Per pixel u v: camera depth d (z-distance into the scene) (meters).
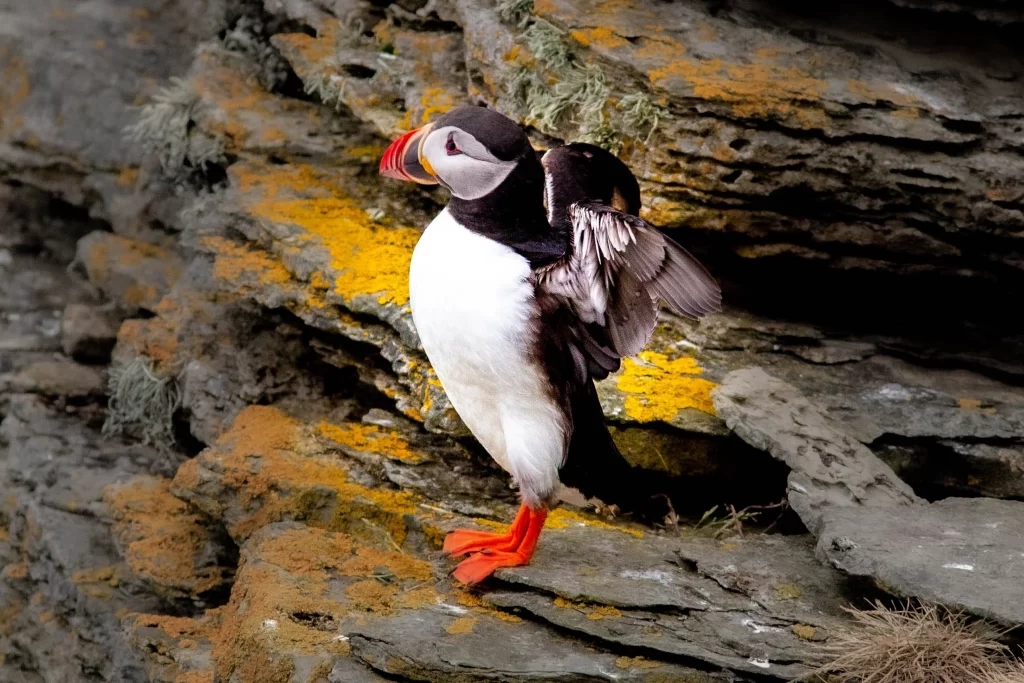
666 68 9.69
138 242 14.14
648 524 9.12
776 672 7.29
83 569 10.56
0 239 15.05
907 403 9.51
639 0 10.65
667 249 6.88
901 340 10.13
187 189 13.93
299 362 11.08
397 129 11.30
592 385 7.93
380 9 12.34
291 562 8.57
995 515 8.33
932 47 10.45
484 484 9.32
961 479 9.27
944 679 7.17
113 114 14.68
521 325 7.43
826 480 8.48
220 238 11.41
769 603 7.90
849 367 9.91
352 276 10.20
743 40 10.27
